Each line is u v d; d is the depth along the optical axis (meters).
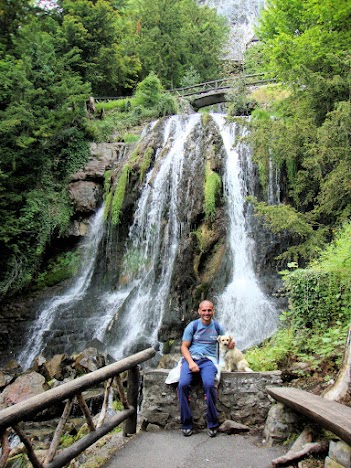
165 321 10.09
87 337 10.72
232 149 13.41
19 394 7.91
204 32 34.41
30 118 14.09
